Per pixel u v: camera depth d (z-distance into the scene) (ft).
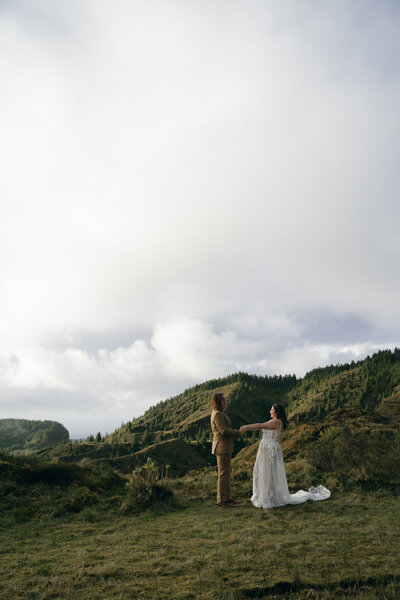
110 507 25.26
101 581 12.61
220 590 11.59
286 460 40.73
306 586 11.71
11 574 13.56
